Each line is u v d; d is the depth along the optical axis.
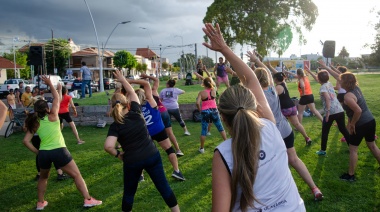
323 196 4.75
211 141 8.68
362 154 6.70
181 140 8.99
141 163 3.77
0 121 2.88
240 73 2.36
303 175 4.60
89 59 76.25
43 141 4.68
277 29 36.56
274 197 1.74
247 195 1.67
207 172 6.15
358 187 5.04
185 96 15.23
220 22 38.03
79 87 26.70
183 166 6.57
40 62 11.78
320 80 6.55
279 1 37.84
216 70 16.25
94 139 10.01
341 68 8.11
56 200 5.27
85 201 4.91
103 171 6.63
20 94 21.11
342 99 7.22
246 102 1.85
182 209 4.63
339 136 8.38
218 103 1.93
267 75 4.58
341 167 5.98
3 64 55.34
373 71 63.09
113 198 5.24
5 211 4.95
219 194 1.69
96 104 13.20
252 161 1.68
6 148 9.39
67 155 4.75
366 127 5.00
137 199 5.11
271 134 1.83
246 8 37.78
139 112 3.99
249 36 37.06
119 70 4.23
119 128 3.75
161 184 3.92
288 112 7.01
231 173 1.70
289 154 4.63
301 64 45.50
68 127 12.30
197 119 12.05
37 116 4.68
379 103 12.79
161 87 23.44
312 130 9.27
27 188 5.93
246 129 1.71
